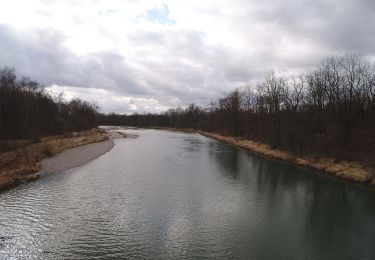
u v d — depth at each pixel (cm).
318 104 6272
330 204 2809
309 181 3653
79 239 1925
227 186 3309
